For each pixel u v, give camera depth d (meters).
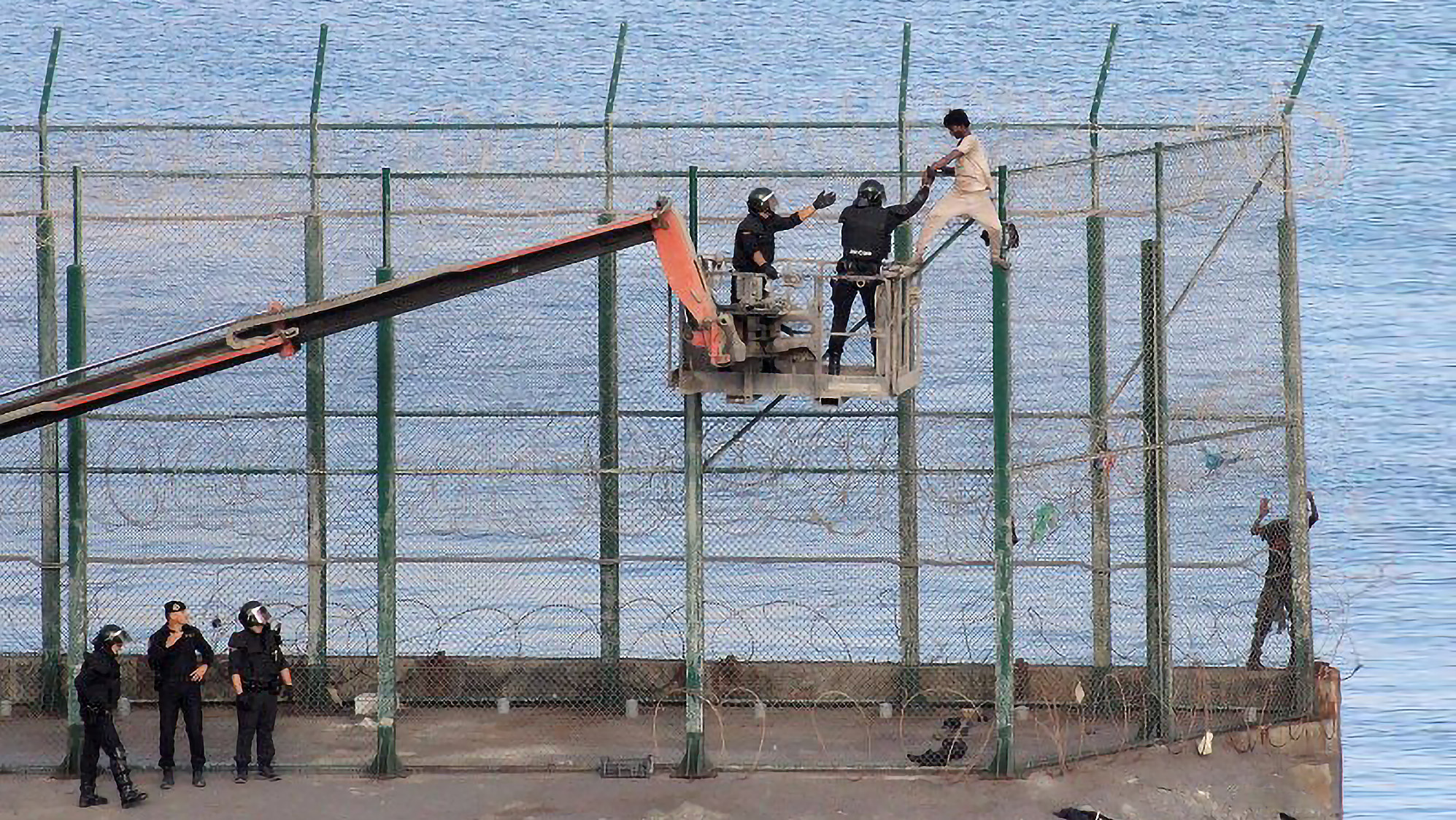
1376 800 115.06
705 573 138.75
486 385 139.88
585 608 129.50
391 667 93.19
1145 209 103.38
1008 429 91.50
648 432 119.19
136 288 150.12
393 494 93.56
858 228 92.75
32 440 136.88
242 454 110.31
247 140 122.62
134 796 88.94
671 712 103.31
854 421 104.88
